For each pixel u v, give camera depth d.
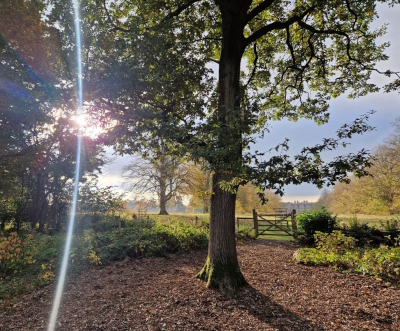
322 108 8.26
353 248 7.51
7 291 5.44
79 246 7.71
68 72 5.69
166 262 7.86
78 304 4.75
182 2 6.65
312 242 10.23
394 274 5.38
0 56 7.78
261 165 3.60
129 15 6.97
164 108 6.09
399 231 9.38
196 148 4.16
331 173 3.38
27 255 7.39
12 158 9.54
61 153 11.02
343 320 3.90
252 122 4.70
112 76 5.44
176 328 3.69
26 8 7.82
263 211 39.62
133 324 3.85
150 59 5.69
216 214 5.29
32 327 3.91
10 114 8.34
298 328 3.69
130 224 12.62
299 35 8.51
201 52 7.50
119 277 6.33
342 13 7.44
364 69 8.11
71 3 5.69
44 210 12.77
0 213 12.29
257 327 3.71
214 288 4.96
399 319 3.86
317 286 5.28
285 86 9.30
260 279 5.80
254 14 5.88
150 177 24.80
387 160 27.80
